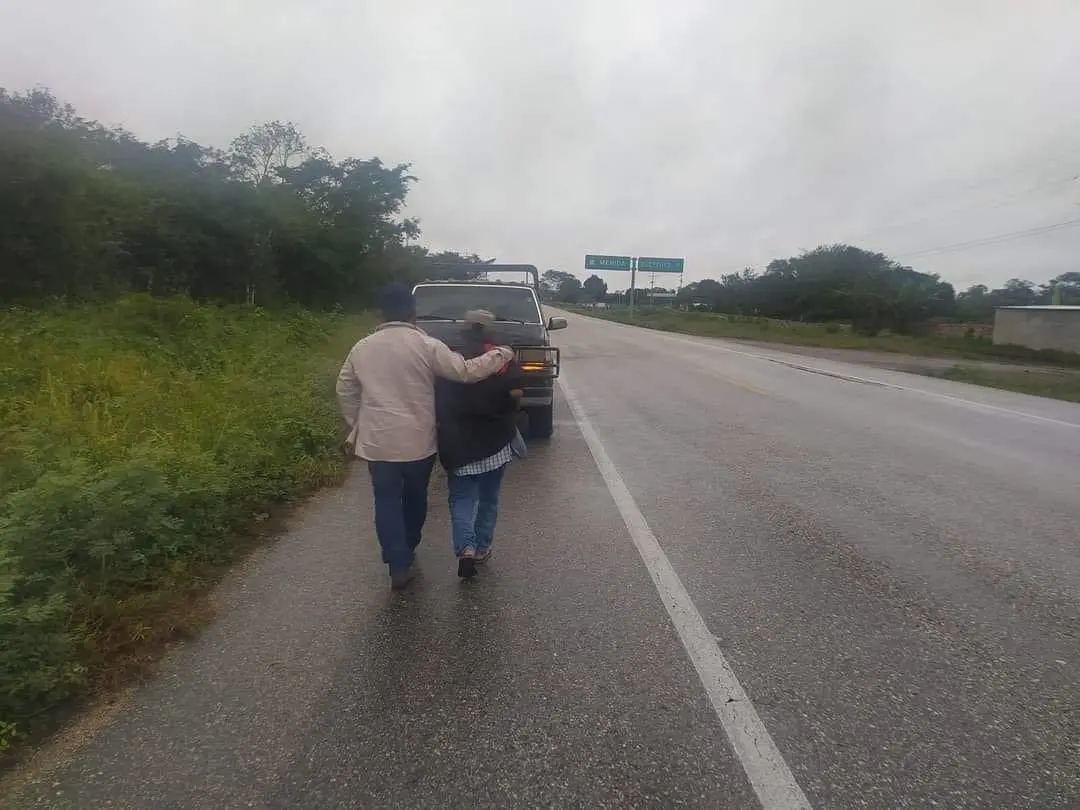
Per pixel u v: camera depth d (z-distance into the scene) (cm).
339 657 378
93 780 284
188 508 531
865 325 4306
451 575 489
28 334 1150
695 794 273
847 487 709
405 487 473
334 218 3653
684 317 7200
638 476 751
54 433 684
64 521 447
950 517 615
